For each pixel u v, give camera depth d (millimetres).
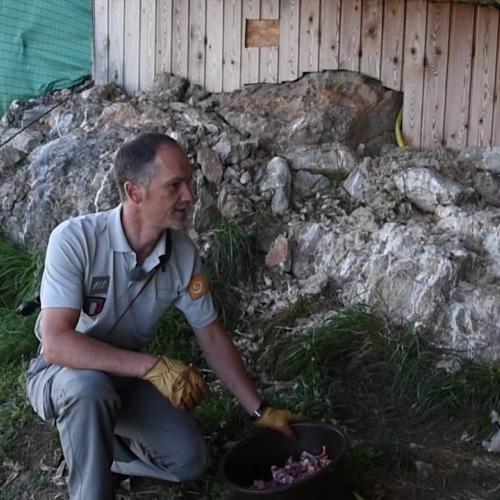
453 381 3799
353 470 3291
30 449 3627
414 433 3666
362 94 5410
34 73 6230
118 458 3248
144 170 2799
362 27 5430
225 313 4430
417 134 5402
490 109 5273
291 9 5543
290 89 5543
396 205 4738
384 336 4086
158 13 5840
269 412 3154
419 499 3219
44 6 6141
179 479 3164
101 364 2824
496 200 4863
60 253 2871
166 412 3078
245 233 4648
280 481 3012
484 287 4168
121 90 5980
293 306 4375
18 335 4430
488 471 3406
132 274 2953
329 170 5113
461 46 5273
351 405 3828
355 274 4422
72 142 5477
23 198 5414
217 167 4973
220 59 5734
